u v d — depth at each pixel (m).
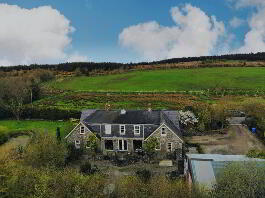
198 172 42.56
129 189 40.72
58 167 59.28
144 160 65.81
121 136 70.12
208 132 85.12
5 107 111.06
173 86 160.12
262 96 131.25
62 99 137.50
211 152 71.12
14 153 66.88
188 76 179.25
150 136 68.69
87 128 69.88
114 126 70.56
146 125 69.56
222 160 45.53
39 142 61.59
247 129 88.38
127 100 130.25
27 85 143.75
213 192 35.75
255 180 35.38
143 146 68.44
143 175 55.22
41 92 148.38
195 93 140.25
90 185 41.69
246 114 99.19
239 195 34.56
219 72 184.12
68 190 40.25
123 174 59.50
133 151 70.19
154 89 155.88
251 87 149.25
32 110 108.75
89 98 136.50
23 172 43.72
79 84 182.25
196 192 36.50
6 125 100.75
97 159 67.44
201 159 46.12
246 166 37.34
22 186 41.25
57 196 39.09
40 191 39.19
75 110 105.31
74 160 67.00
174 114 79.25
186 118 88.56
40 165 56.41
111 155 67.94
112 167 63.28
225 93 139.00
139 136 69.62
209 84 159.62
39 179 42.56
